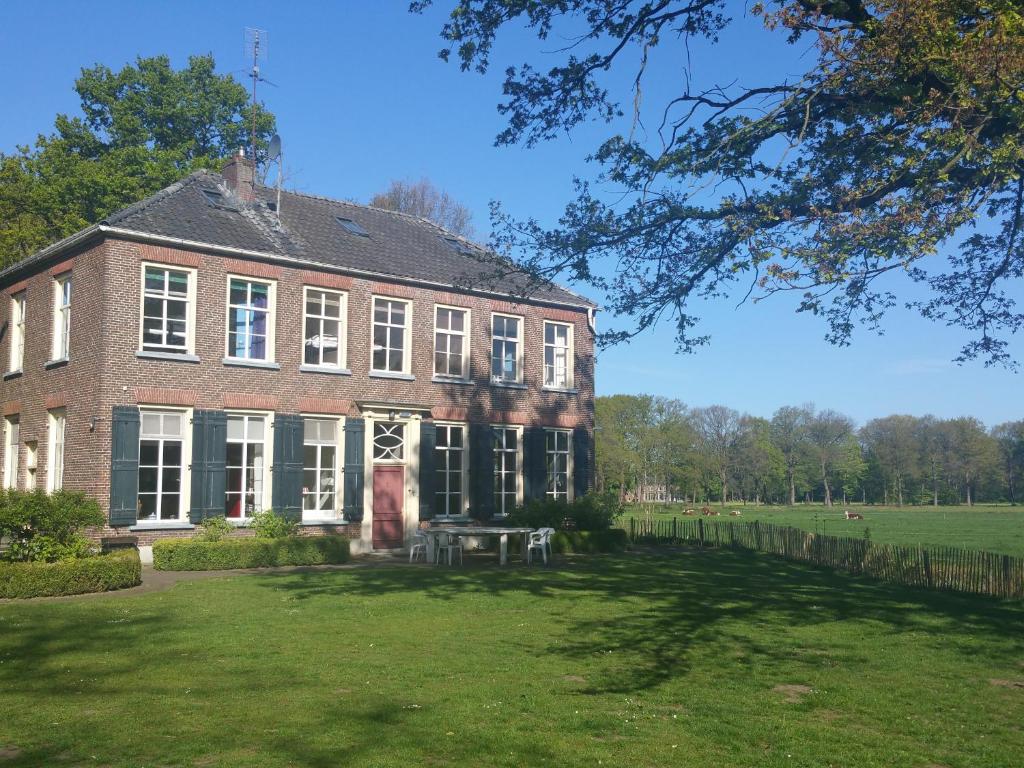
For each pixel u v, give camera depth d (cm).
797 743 776
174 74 4019
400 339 2627
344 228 2733
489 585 1819
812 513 7388
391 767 692
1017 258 1471
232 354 2272
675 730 808
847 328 1505
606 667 1069
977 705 929
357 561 2303
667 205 1340
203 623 1327
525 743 759
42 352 2306
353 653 1124
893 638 1305
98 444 2027
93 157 3984
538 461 2906
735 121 1298
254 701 883
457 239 3109
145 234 2108
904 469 9431
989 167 1057
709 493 9144
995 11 1062
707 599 1672
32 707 853
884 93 1189
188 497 2159
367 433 2519
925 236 1065
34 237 3562
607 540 2708
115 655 1098
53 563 1616
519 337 2911
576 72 1360
